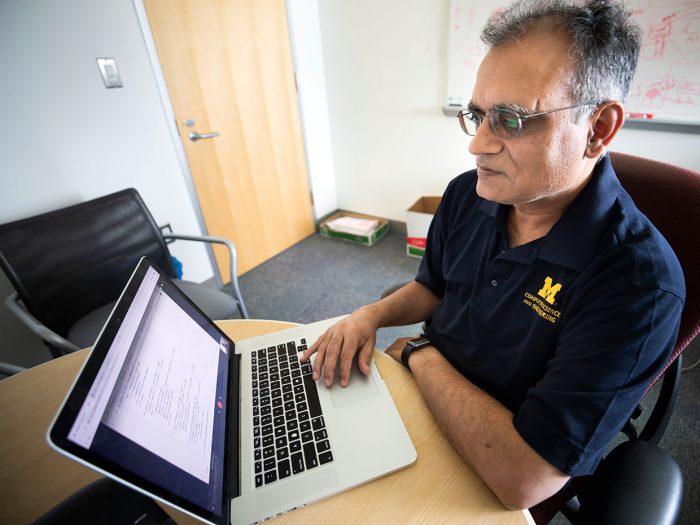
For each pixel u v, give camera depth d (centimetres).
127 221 142
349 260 251
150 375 50
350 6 219
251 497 52
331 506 50
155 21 161
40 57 134
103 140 157
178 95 177
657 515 50
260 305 211
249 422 63
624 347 48
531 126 51
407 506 50
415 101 225
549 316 61
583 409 48
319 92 255
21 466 63
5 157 133
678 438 123
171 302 66
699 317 59
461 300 80
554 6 49
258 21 201
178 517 52
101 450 36
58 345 106
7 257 114
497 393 72
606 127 53
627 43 50
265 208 242
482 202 78
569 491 69
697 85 142
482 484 52
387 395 65
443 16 192
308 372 71
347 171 284
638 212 59
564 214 60
